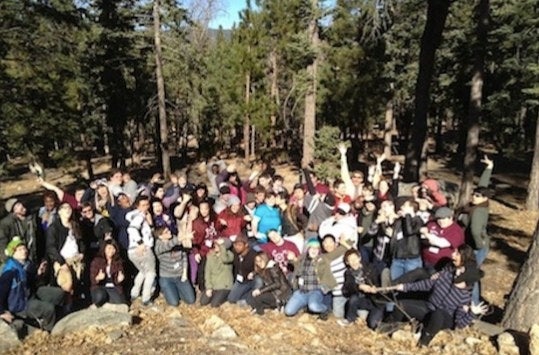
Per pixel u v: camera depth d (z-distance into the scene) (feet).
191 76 99.35
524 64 72.64
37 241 27.27
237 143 134.51
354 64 71.10
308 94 72.18
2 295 23.38
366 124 74.90
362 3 53.67
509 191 77.92
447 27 88.99
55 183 99.35
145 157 140.67
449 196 57.72
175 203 34.81
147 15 85.66
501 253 43.55
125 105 90.12
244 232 31.17
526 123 105.60
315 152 64.28
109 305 27.07
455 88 97.14
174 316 26.53
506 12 63.16
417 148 51.62
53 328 24.09
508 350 20.72
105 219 28.84
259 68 91.04
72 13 59.21
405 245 25.54
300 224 32.19
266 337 23.70
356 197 32.94
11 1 50.16
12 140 49.90
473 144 58.65
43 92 51.85
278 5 83.82
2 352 21.49
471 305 23.13
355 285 25.82
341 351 22.25
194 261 30.71
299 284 27.09
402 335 23.59
